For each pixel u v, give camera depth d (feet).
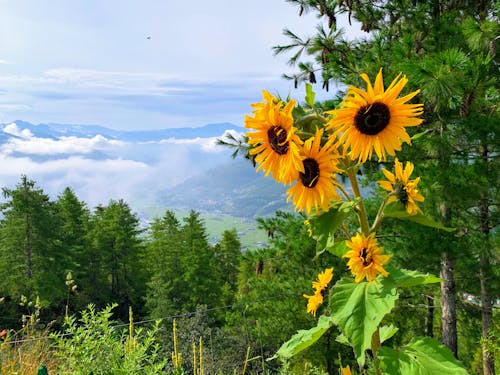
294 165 5.81
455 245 26.32
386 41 29.99
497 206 29.96
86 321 11.59
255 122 5.95
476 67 20.17
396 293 6.00
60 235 141.28
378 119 5.91
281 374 15.28
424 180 24.94
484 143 24.79
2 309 108.58
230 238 175.22
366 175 28.12
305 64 30.66
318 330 7.49
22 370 11.76
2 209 131.44
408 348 6.61
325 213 6.39
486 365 29.81
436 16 28.66
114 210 161.38
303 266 37.47
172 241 155.94
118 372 10.64
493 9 26.53
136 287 156.15
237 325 62.69
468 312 36.22
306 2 30.35
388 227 29.12
